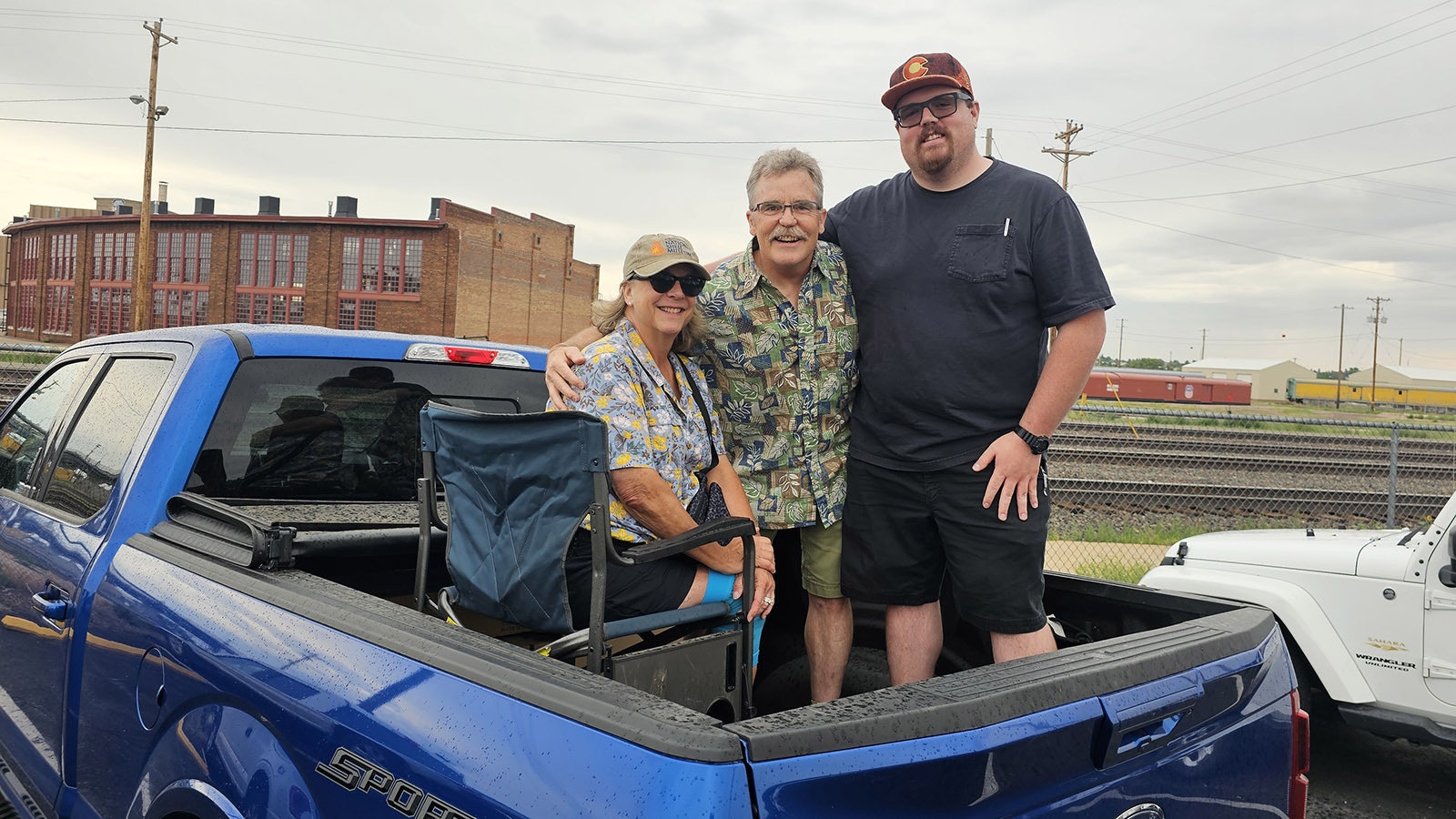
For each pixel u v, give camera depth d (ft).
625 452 7.48
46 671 9.04
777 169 8.84
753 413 9.50
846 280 9.41
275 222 143.74
